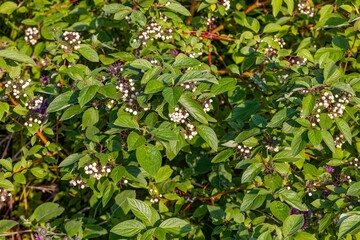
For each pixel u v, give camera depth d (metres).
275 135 2.62
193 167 3.19
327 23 3.20
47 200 3.95
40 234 2.69
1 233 3.05
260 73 3.37
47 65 3.22
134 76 2.61
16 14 4.03
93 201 3.23
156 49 3.09
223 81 2.75
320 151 2.96
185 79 2.33
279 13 3.77
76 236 2.67
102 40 3.43
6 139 4.04
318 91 2.41
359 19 3.15
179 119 2.46
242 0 3.68
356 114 2.90
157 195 2.98
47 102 3.00
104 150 2.62
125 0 3.26
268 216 2.65
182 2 4.13
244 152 2.69
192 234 3.03
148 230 2.28
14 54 2.72
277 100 2.57
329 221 2.51
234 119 2.78
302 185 2.70
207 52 3.41
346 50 3.12
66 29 3.40
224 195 3.08
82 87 2.51
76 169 2.77
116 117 2.61
